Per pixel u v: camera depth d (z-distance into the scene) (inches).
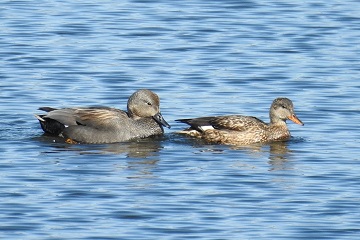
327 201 728.3
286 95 1018.7
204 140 900.0
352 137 896.3
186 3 1384.1
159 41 1202.6
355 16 1318.9
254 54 1154.7
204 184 762.8
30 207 709.9
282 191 748.0
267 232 673.0
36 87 1029.8
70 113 895.1
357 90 1030.4
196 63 1117.7
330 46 1190.3
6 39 1195.3
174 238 660.7
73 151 851.4
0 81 1045.8
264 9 1353.3
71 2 1381.6
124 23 1277.1
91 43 1188.5
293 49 1177.4
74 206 713.0
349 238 665.6
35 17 1296.8
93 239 657.0
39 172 786.2
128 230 672.4
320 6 1370.6
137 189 748.6
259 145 885.8
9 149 850.8
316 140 892.0
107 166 807.1
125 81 1053.8
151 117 913.5
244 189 753.0
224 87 1040.8
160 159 831.1
